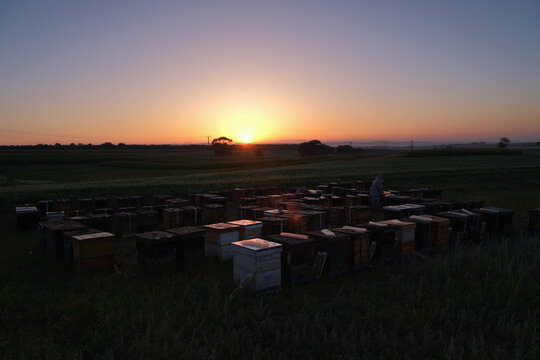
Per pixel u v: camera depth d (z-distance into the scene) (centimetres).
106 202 2120
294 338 650
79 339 674
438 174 4272
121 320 726
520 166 5609
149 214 1599
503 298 804
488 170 4728
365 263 1059
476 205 1817
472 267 1003
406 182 3938
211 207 1739
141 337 667
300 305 814
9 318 766
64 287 950
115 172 7494
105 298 834
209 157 14512
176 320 733
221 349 629
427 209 1658
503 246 1187
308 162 9512
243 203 2258
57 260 1173
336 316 755
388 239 1110
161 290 901
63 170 8100
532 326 686
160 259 1038
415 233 1205
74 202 2581
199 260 1124
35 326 746
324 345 641
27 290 922
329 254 995
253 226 1220
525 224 1739
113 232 1662
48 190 2958
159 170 8044
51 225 1241
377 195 2197
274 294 886
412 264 1060
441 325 718
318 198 2147
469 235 1352
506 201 2495
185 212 1692
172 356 604
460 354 577
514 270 969
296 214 1470
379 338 646
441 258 1093
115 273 1047
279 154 19925
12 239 1534
